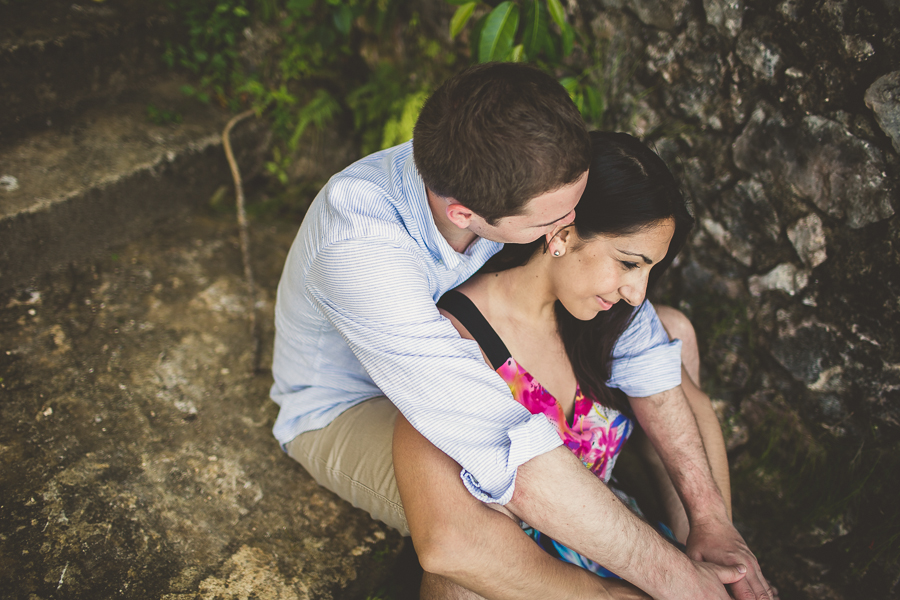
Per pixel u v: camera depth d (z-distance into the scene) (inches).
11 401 68.6
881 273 63.6
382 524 64.2
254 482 66.1
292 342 60.0
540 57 79.0
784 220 69.8
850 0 59.0
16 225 77.8
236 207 103.0
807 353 71.2
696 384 68.7
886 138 60.0
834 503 68.9
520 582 46.5
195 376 76.2
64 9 97.7
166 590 55.9
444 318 47.8
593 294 49.6
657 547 48.6
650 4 72.9
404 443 49.4
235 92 106.3
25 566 55.5
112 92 100.5
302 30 102.0
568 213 44.7
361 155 106.2
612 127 81.5
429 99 44.8
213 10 105.7
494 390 46.5
